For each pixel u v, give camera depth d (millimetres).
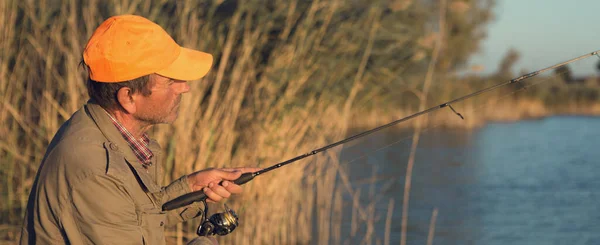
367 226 12797
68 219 3945
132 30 4051
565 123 44656
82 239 3959
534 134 36156
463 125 35938
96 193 3908
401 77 12469
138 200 4152
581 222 13852
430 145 28844
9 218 9938
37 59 10516
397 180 18875
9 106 9906
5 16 10336
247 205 10719
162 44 4121
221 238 10641
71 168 3926
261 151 10836
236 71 10477
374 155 24406
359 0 11625
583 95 53938
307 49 11180
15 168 10305
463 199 16203
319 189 12562
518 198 16547
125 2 9961
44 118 9812
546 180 19578
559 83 53406
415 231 12680
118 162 4039
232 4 10820
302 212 11969
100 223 3912
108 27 4066
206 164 10281
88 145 3982
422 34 12016
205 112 10766
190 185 4750
